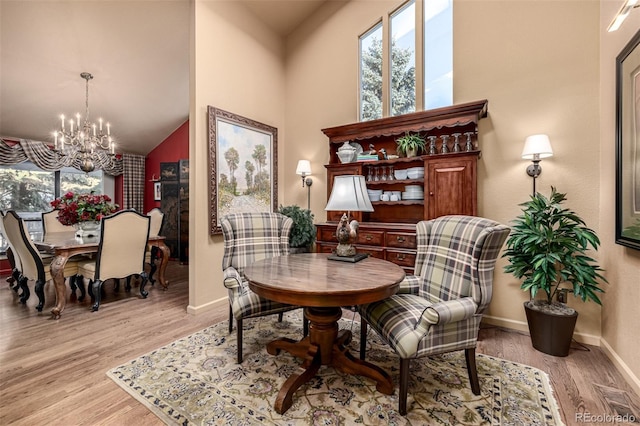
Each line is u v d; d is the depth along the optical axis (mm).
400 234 2832
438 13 3053
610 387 1688
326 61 3793
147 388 1673
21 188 4777
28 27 3104
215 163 3070
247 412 1478
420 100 3135
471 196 2562
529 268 2189
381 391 1634
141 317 2791
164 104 5078
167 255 3770
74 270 3176
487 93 2658
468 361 1609
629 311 1759
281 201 4098
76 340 2289
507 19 2568
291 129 4094
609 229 2047
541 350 2104
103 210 3441
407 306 1710
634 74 1671
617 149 1849
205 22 3004
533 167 2445
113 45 3613
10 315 2822
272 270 1795
